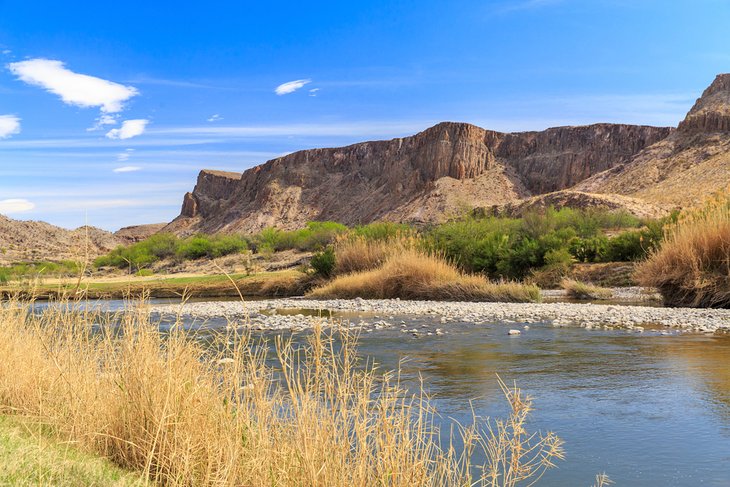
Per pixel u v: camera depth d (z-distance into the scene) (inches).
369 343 412.5
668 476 164.9
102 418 161.0
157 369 156.9
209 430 143.6
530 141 7632.9
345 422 136.6
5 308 228.2
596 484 159.5
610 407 234.2
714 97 5482.3
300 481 128.5
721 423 211.0
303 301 834.8
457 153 7396.7
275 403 159.3
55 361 180.2
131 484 130.4
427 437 194.5
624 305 671.8
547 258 996.6
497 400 246.8
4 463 127.7
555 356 348.5
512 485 152.7
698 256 610.9
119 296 583.8
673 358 330.0
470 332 468.1
